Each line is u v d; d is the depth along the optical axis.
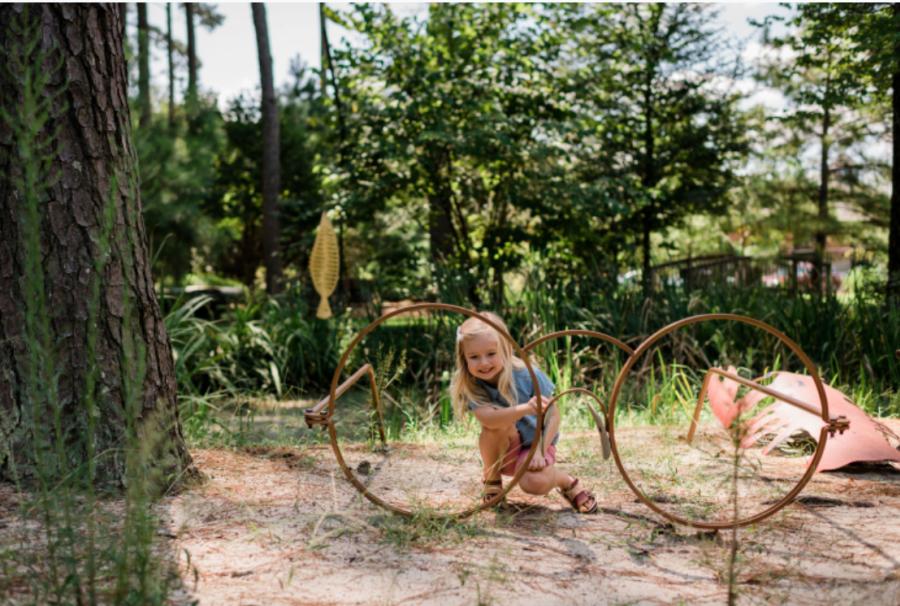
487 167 11.77
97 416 3.22
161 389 3.41
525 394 3.23
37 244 2.01
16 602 2.12
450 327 7.82
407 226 13.31
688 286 9.35
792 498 2.93
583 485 3.58
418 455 4.21
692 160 15.56
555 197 11.36
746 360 7.13
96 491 3.12
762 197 20.86
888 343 6.80
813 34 11.65
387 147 10.96
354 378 3.51
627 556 2.65
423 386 7.80
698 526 2.86
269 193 16.50
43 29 3.20
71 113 3.25
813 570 2.52
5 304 3.24
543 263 9.55
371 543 2.74
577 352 7.43
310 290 10.81
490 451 3.27
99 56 3.32
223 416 6.48
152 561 2.23
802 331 7.37
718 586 2.39
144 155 13.50
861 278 9.47
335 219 12.02
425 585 2.37
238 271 22.62
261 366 8.91
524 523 3.04
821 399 2.88
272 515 3.03
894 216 10.79
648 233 15.70
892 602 2.23
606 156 14.81
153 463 3.25
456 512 3.12
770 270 12.69
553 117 11.87
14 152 3.22
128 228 3.37
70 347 3.24
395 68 11.59
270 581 2.38
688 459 4.09
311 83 19.53
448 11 11.55
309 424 3.05
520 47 11.80
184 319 5.78
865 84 11.63
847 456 3.79
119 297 3.30
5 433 3.18
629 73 15.36
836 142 20.19
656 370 7.38
